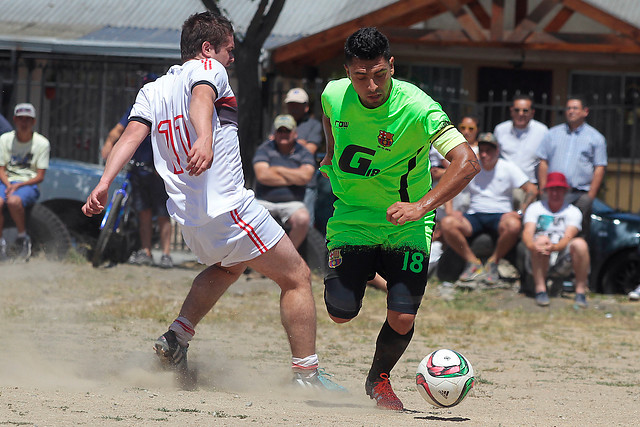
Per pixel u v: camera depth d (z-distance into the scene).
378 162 10.24
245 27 36.56
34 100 36.72
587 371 14.83
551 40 33.91
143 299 20.81
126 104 32.69
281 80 34.94
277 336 17.19
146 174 26.39
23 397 9.19
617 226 25.69
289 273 11.06
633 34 32.84
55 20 38.09
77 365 12.12
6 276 23.56
